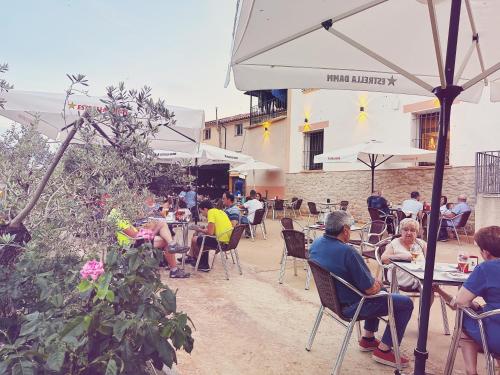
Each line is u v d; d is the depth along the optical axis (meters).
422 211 9.42
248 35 2.47
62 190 2.16
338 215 3.27
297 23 2.51
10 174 2.09
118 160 2.10
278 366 3.16
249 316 4.29
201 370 3.06
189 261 6.78
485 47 3.36
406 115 12.39
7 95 4.07
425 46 3.39
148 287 1.90
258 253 8.19
